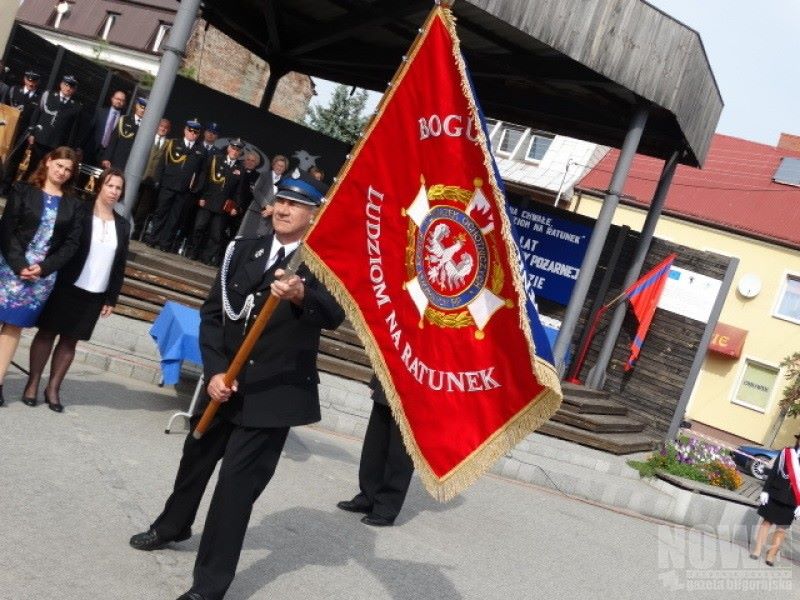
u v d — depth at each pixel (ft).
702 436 111.55
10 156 45.47
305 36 60.39
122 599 14.57
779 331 116.57
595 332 57.41
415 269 14.76
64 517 17.31
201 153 48.26
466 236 14.73
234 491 14.65
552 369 14.44
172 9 153.69
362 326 14.43
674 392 55.52
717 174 127.13
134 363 31.53
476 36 47.83
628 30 42.39
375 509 24.22
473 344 14.82
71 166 23.09
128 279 39.19
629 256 57.36
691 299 55.83
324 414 35.29
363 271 14.46
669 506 42.34
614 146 58.70
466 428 14.90
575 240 58.03
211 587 14.40
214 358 15.28
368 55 59.47
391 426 24.14
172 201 47.93
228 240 50.75
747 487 55.31
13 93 46.39
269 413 14.80
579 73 46.19
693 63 46.60
